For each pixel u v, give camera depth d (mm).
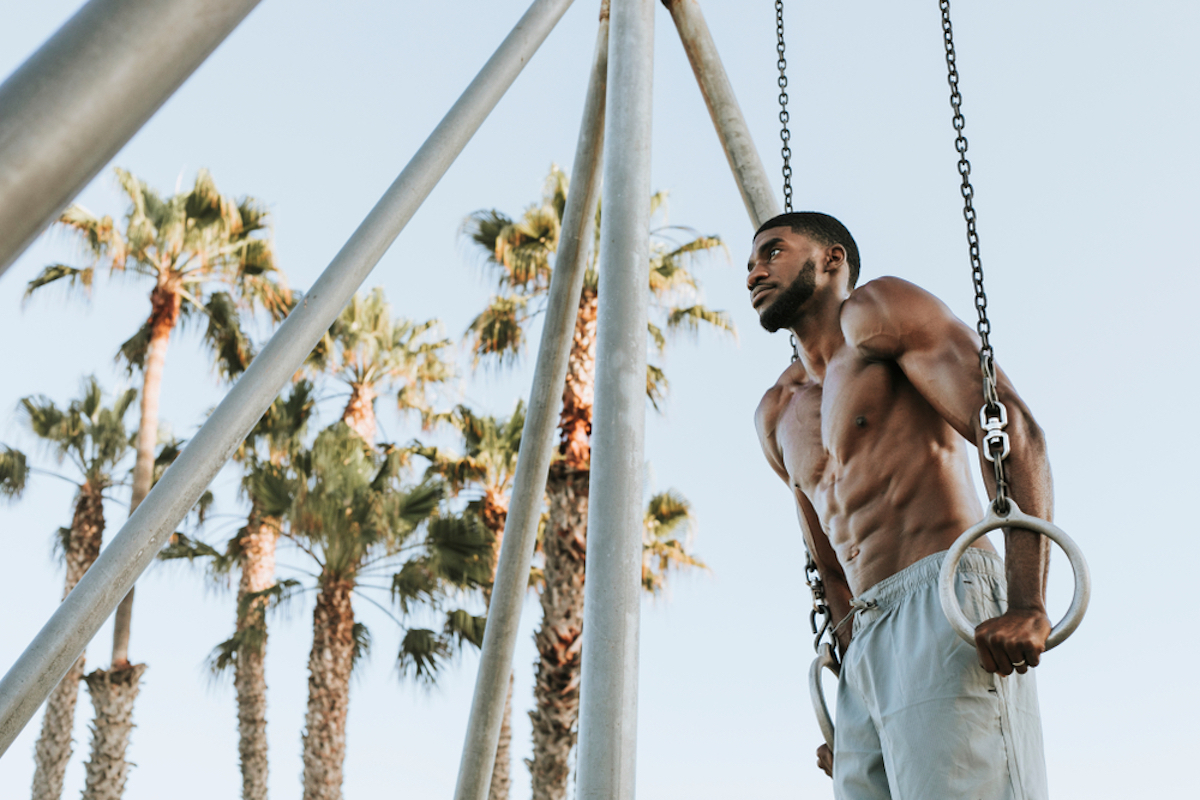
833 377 3385
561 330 5340
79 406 23453
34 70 1013
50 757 21141
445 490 19453
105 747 20219
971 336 3150
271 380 3865
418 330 23219
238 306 22875
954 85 3418
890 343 3215
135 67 1044
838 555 3312
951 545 3033
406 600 18609
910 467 3176
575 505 15195
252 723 20531
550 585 14930
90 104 1013
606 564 3295
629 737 3123
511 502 5207
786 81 4309
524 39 4695
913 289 3271
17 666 3438
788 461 3551
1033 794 2812
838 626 3527
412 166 4305
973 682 2822
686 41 5277
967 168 3328
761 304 3541
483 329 18312
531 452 5234
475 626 18500
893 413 3234
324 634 19156
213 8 1103
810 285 3496
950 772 2771
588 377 15781
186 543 21031
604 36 5504
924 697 2861
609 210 3887
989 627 2631
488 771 4973
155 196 22609
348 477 19156
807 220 3592
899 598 3059
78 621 3521
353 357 22672
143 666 20984
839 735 3215
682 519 20094
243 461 20906
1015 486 2816
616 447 3451
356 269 4086
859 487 3230
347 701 19156
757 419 3785
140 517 3686
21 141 977
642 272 3773
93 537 22906
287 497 19062
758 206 4961
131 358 22984
